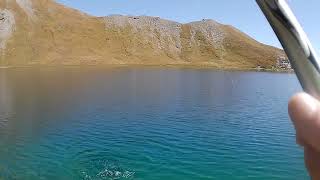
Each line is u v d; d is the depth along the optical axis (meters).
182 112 67.12
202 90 104.56
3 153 39.00
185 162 36.50
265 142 44.56
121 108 69.62
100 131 50.03
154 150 40.59
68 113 63.06
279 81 141.62
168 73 169.50
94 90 97.00
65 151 39.97
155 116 62.53
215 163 36.22
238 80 141.88
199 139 46.03
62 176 33.09
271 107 74.81
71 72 158.62
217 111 68.94
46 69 173.50
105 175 33.47
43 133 48.25
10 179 32.03
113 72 164.62
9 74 142.12
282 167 35.03
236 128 53.28
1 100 76.50
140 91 97.94
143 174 33.62
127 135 47.88
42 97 81.50
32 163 35.94
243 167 35.12
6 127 51.81
